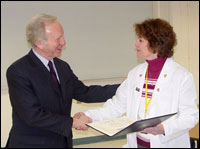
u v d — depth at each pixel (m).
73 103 3.45
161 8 3.64
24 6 3.14
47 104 1.50
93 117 1.79
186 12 3.75
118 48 3.56
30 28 1.49
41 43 1.48
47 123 1.45
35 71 1.49
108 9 3.46
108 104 1.88
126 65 3.62
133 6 3.57
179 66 1.59
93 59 3.47
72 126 1.54
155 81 1.58
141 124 1.28
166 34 1.52
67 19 3.30
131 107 1.64
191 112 1.46
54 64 1.67
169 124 1.45
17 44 3.16
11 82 1.46
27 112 1.43
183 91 1.48
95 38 3.44
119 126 1.43
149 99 1.57
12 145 1.51
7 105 3.22
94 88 2.06
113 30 3.51
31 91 1.46
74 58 3.39
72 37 3.35
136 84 1.67
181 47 3.79
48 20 1.50
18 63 1.50
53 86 1.52
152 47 1.53
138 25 1.60
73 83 1.94
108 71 3.55
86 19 3.38
